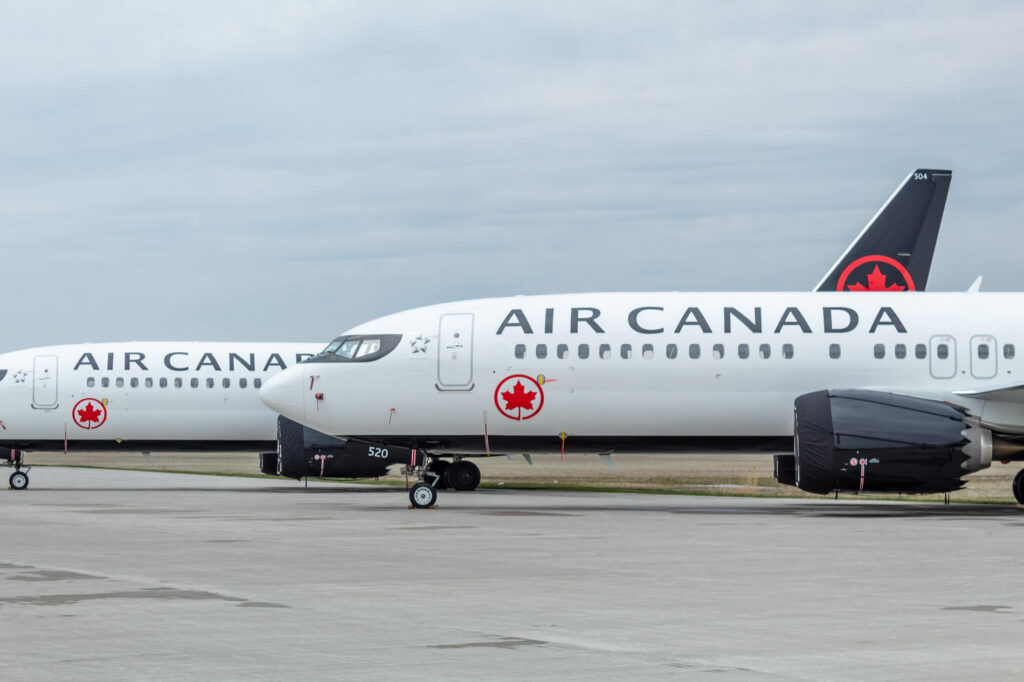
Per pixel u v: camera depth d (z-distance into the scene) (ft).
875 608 45.65
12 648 37.55
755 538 77.00
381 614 44.39
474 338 111.04
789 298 113.09
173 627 41.52
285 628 41.27
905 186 144.77
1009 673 33.32
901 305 112.27
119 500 134.82
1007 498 135.64
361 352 111.65
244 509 113.29
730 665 34.55
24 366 162.91
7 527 88.58
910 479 101.81
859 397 103.96
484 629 40.98
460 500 128.77
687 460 297.12
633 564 61.26
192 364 164.86
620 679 32.71
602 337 110.42
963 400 107.96
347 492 159.74
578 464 281.13
